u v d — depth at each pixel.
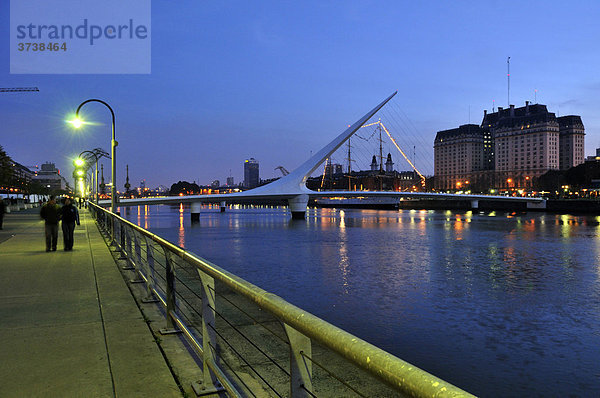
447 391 1.25
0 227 25.09
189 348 5.21
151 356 4.91
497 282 29.31
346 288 26.27
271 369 7.77
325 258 40.62
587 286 28.09
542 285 28.41
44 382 4.20
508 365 13.99
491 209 176.38
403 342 16.08
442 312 20.59
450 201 190.62
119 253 14.67
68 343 5.39
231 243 54.12
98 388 4.06
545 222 96.94
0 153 80.38
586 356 14.84
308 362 2.38
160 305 7.45
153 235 6.45
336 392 7.31
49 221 14.94
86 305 7.41
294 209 116.25
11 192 90.44
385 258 40.91
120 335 5.71
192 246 50.59
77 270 11.13
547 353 15.12
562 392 12.03
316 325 1.96
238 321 12.20
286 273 32.06
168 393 3.98
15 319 6.53
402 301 22.80
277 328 11.27
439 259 40.50
